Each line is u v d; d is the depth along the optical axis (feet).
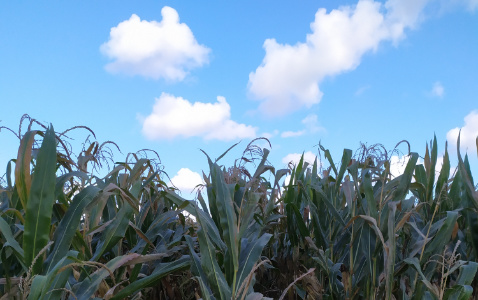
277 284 9.71
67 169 7.18
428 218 8.82
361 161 9.30
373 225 7.43
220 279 6.09
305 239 8.77
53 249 5.49
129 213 6.99
